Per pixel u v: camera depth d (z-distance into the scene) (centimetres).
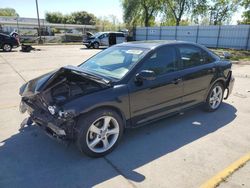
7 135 399
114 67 392
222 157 342
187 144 379
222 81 524
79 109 304
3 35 1873
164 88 400
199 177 296
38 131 411
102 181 288
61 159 332
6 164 319
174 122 465
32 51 1973
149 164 324
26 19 5353
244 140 395
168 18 3822
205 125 453
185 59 448
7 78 855
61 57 1559
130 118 366
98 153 335
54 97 329
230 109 545
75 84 349
